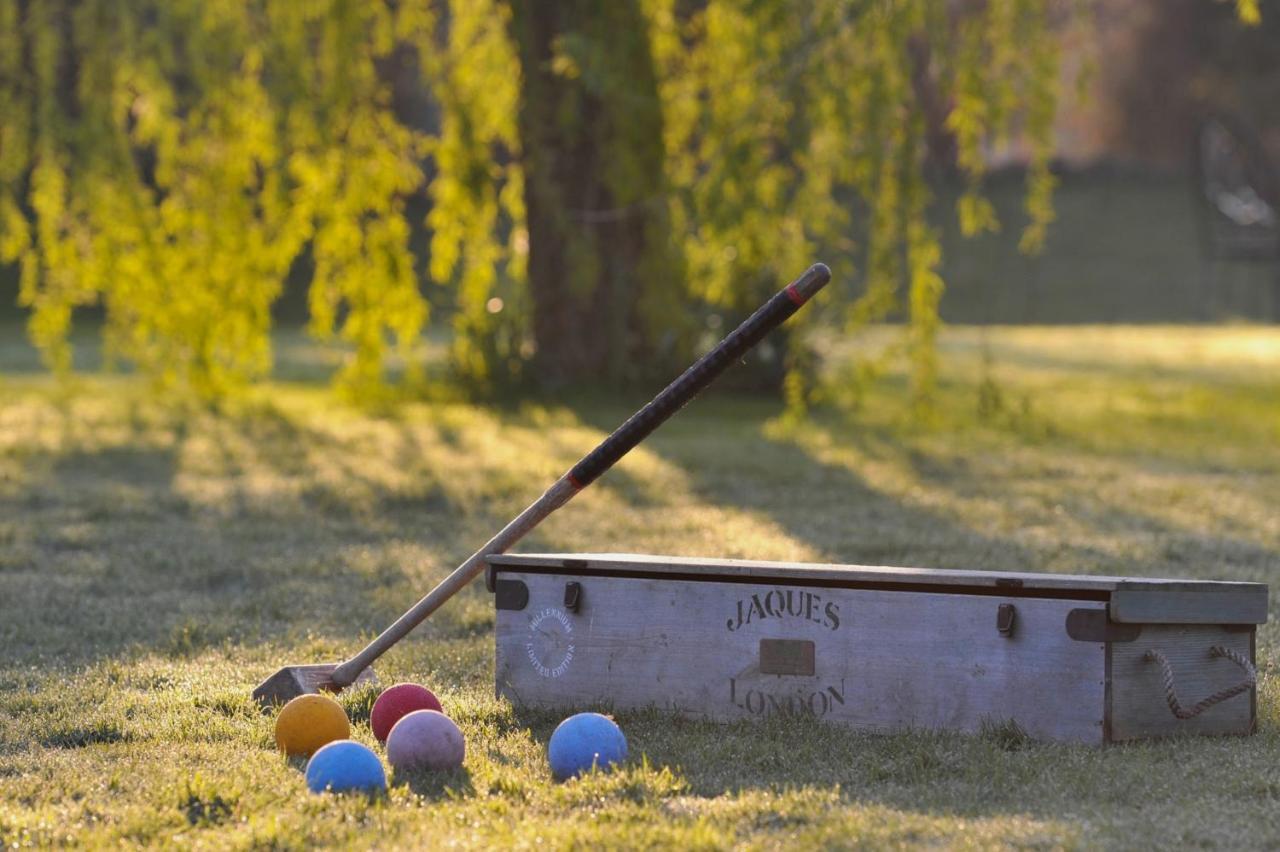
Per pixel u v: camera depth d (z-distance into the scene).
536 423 27.53
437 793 6.69
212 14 28.62
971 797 6.61
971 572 7.77
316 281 30.42
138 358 31.14
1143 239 78.94
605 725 7.11
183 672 9.59
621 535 15.53
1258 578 12.99
